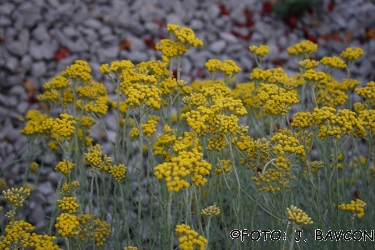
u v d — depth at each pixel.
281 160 2.18
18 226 2.16
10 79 5.19
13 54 5.38
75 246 2.33
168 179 1.86
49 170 4.36
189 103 2.60
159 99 2.25
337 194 2.34
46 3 5.88
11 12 5.71
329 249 2.61
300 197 3.00
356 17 6.36
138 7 6.23
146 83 2.46
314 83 2.76
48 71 5.41
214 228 2.71
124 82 2.45
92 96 2.75
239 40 6.21
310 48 3.25
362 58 5.82
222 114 2.28
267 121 3.17
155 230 2.81
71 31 5.73
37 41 5.59
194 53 5.80
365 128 2.42
